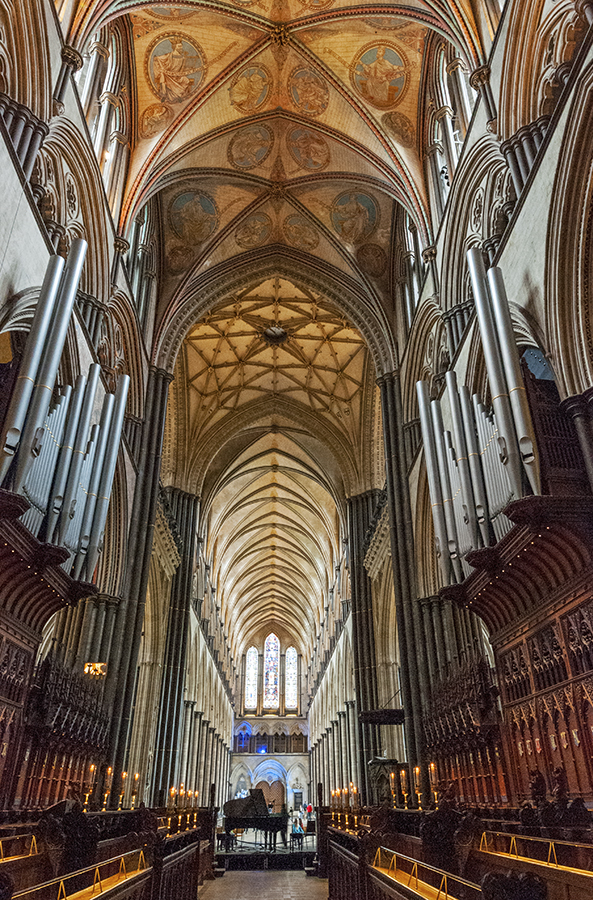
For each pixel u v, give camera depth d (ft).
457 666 47.75
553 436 30.73
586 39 30.01
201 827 54.65
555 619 32.30
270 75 62.54
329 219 74.43
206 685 126.11
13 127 34.09
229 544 147.74
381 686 83.61
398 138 61.36
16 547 31.07
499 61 41.04
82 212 47.75
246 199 73.82
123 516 57.16
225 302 88.43
